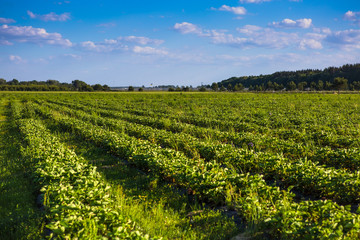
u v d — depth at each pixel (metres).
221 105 33.62
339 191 6.27
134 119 20.58
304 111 24.80
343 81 106.00
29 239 5.01
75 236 4.26
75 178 6.77
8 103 45.88
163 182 7.98
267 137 12.26
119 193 6.89
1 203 6.57
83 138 14.29
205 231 5.23
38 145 10.55
